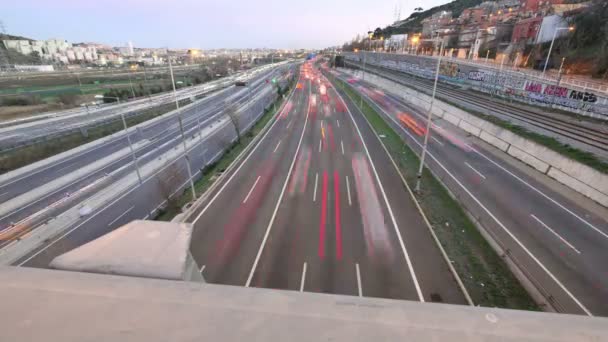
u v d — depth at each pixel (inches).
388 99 2237.9
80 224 798.5
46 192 962.7
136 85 2974.9
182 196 846.5
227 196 805.9
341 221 676.1
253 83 3629.4
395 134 1353.3
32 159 1211.9
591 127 982.4
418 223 661.3
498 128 1127.6
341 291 489.7
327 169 971.3
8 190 976.9
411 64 3137.3
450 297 473.4
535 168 903.1
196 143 1434.5
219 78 4271.7
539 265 522.6
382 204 743.7
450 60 2413.9
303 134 1396.4
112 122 1765.5
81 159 1243.2
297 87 3034.0
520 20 2458.2
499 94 1651.1
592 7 1704.0
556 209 689.6
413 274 518.9
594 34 1628.9
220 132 1596.9
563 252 551.5
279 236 629.9
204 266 552.7
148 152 1327.5
